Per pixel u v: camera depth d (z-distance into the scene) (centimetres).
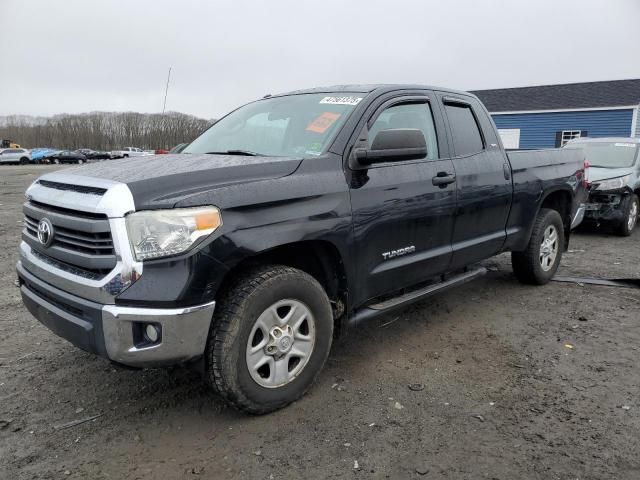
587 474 252
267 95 462
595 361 377
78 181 287
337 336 354
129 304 257
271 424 297
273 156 346
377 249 354
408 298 396
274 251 312
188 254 260
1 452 271
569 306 500
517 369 365
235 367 281
